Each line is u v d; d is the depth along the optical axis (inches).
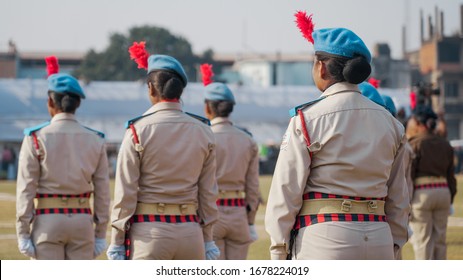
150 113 421.4
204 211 431.8
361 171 337.1
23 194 490.6
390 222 354.9
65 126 505.4
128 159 411.2
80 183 502.9
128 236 417.7
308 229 338.6
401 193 355.6
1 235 902.4
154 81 424.8
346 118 339.9
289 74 4507.9
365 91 486.0
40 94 3065.9
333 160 336.8
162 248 410.0
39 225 495.8
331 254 332.8
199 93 3046.3
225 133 584.1
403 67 4498.0
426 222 689.6
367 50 347.9
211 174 432.8
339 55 344.5
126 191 410.3
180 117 422.9
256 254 778.8
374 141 340.2
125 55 4783.5
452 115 4480.8
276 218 338.3
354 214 337.1
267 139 3225.9
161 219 413.1
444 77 4542.3
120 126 3093.0
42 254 493.4
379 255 336.8
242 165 585.3
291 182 337.7
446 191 689.0
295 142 339.0
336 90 346.3
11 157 2728.8
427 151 682.2
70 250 502.9
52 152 496.1
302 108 345.1
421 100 984.3
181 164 416.5
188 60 4931.1
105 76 4778.5
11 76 4463.6
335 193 336.8
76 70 4842.5
